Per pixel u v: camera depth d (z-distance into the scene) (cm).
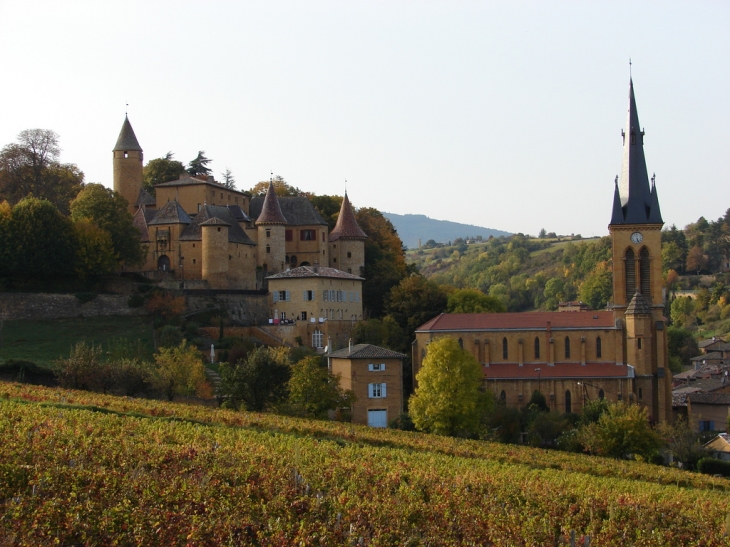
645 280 13638
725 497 7919
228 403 11031
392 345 15050
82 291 15588
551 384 13175
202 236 16638
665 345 13388
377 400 12312
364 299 17938
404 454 8144
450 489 6481
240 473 5909
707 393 14600
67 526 4484
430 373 11106
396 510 5550
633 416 10725
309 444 7925
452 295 16450
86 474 5288
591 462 9431
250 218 19950
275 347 14325
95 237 15562
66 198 18850
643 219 13612
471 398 11044
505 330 13588
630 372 13125
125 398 10019
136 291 15750
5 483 5050
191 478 5597
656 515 6531
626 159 13825
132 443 6588
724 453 11431
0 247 15038
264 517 5088
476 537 5328
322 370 11075
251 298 15925
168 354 11931
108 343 14062
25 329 14412
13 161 18212
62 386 10975
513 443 11312
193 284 16312
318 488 5978
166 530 4572
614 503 6681
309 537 4778
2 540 4203
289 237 18725
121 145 19325
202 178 19638
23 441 6075
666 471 9419
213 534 4619
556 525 6094
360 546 4781
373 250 19788
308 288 15700
